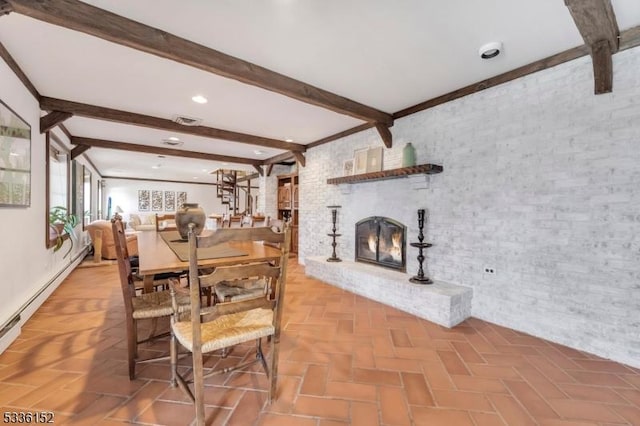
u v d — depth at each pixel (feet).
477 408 4.92
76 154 15.11
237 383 5.57
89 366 6.04
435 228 10.05
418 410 4.86
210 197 40.83
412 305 9.27
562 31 6.30
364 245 13.06
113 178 35.14
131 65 7.78
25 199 8.20
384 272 11.11
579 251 6.94
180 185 38.91
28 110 8.55
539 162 7.57
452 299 8.25
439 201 9.91
